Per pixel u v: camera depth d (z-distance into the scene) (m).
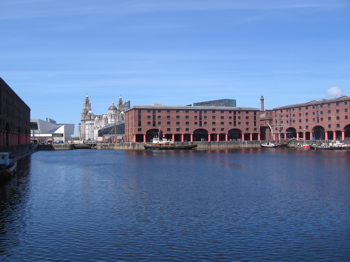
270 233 27.00
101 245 24.45
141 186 49.50
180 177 59.69
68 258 22.22
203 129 187.88
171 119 180.62
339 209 34.59
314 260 22.03
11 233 27.00
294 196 41.41
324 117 181.25
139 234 26.80
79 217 31.73
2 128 87.50
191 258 22.28
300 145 182.88
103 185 50.81
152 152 150.88
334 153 136.25
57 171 71.50
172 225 29.09
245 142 188.50
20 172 69.38
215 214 32.62
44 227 28.58
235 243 24.84
